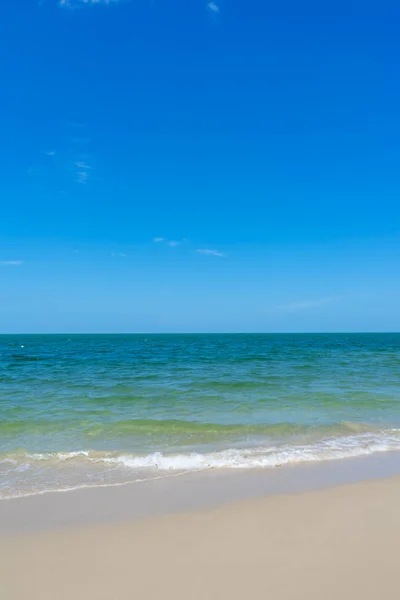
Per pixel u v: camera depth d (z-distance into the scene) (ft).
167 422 38.63
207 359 113.29
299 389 58.13
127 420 39.70
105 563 14.65
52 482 23.43
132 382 65.31
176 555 15.15
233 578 13.58
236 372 79.30
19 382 65.77
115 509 19.58
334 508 19.61
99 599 12.57
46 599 12.57
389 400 49.80
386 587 12.96
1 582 13.48
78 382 65.46
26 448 30.89
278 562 14.57
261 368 87.20
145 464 26.73
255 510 19.40
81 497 21.17
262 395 53.36
